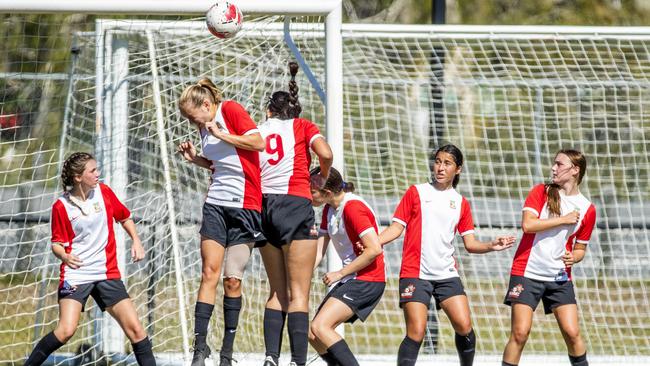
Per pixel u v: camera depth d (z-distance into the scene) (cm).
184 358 2722
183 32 3019
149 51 2989
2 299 3506
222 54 3256
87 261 2286
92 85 3447
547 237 2338
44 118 4128
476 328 3347
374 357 2986
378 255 2191
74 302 2272
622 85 3616
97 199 2300
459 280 2341
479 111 4341
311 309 3200
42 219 3469
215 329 3142
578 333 2336
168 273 3047
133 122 3072
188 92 2109
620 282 3638
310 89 3164
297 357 2148
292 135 2188
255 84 3141
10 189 4025
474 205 3584
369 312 2256
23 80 4103
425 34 3056
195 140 3184
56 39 5122
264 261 2227
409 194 2334
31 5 2517
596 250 3622
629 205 3534
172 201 2897
